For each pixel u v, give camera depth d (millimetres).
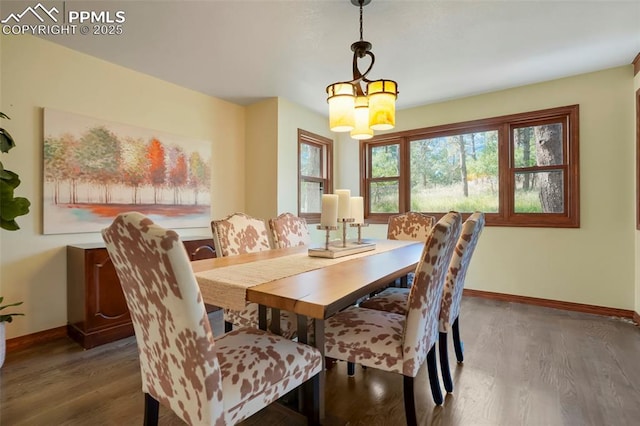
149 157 2920
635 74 2770
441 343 1679
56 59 2373
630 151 2820
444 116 3760
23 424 1444
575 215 3045
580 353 2133
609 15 2078
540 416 1494
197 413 931
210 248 2992
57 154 2363
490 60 2709
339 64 2758
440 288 1442
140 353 1147
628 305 2840
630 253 2830
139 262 913
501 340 2357
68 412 1531
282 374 1127
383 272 1439
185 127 3244
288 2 1922
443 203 3846
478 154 3621
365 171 4398
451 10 2016
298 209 3850
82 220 2490
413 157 4055
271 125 3633
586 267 3014
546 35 2322
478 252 3559
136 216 863
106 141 2631
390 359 1301
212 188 3508
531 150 3338
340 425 1418
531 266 3271
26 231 2256
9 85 2164
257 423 1454
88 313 2236
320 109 4059
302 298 1052
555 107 3127
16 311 2225
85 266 2240
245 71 2889
